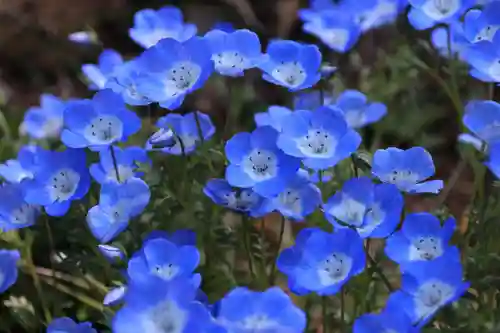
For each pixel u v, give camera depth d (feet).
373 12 2.44
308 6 2.87
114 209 2.15
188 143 2.28
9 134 2.50
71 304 2.26
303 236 2.05
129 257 2.20
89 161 2.29
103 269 2.25
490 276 2.10
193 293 1.94
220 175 2.26
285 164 2.13
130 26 2.89
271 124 2.21
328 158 2.12
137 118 2.18
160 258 2.02
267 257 2.34
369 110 2.32
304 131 2.14
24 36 2.84
